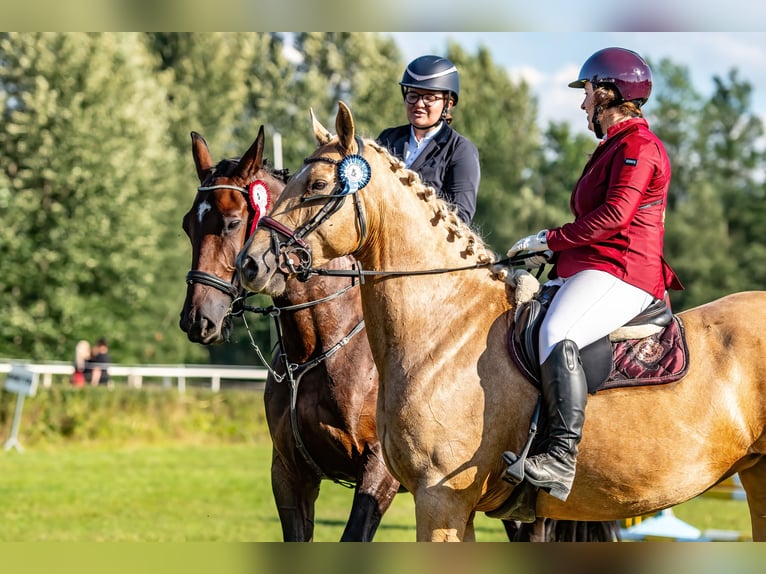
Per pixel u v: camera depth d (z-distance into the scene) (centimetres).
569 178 9131
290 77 7888
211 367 5022
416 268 759
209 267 916
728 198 8944
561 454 699
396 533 1662
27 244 5288
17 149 5422
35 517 1745
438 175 993
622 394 726
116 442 3159
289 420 926
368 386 908
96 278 5522
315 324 914
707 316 763
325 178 731
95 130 5428
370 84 7612
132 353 5775
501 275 776
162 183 5909
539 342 730
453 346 744
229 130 7406
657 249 748
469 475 721
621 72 751
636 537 1406
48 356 5303
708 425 721
